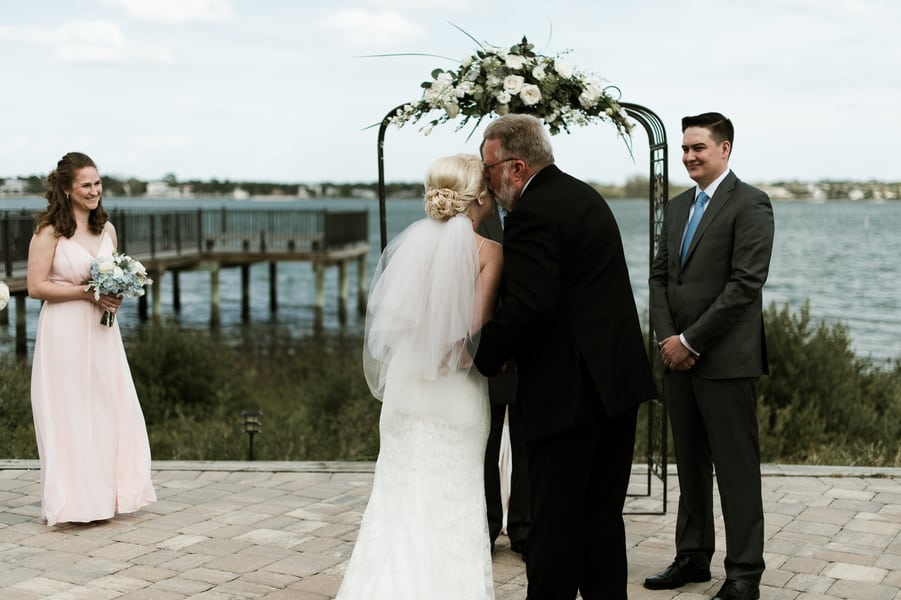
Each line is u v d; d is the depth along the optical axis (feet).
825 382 31.78
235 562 14.93
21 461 21.20
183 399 39.70
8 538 15.96
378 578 11.11
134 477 17.22
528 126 11.35
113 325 17.13
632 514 17.63
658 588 14.06
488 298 11.40
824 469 20.70
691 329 13.48
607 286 11.23
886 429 30.53
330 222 92.84
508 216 11.14
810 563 14.98
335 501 18.43
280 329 84.53
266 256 89.56
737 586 13.15
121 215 76.79
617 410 11.03
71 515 16.51
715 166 13.80
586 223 11.09
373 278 11.71
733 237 13.65
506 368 13.93
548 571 11.30
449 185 11.41
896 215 437.17
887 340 66.54
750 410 13.52
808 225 310.65
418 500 11.31
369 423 31.50
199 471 20.66
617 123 15.28
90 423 16.63
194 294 123.75
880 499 18.58
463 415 11.43
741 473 13.41
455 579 11.17
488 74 14.69
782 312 33.24
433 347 11.09
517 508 15.46
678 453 14.30
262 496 18.75
